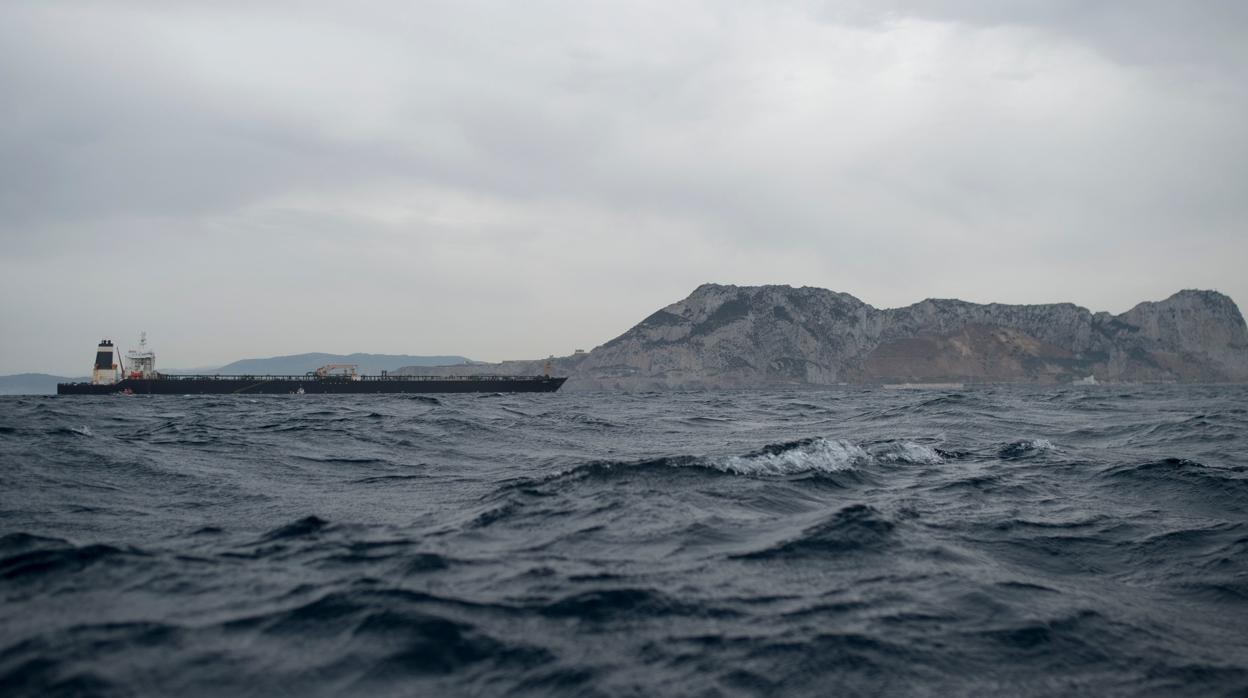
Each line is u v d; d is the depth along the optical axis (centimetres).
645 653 711
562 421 3906
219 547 1064
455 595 848
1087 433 3098
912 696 648
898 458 1956
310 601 819
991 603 880
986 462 1983
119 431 2845
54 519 1241
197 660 666
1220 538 1204
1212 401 7919
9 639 694
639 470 1612
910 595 899
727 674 672
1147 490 1596
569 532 1153
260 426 3238
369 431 3020
